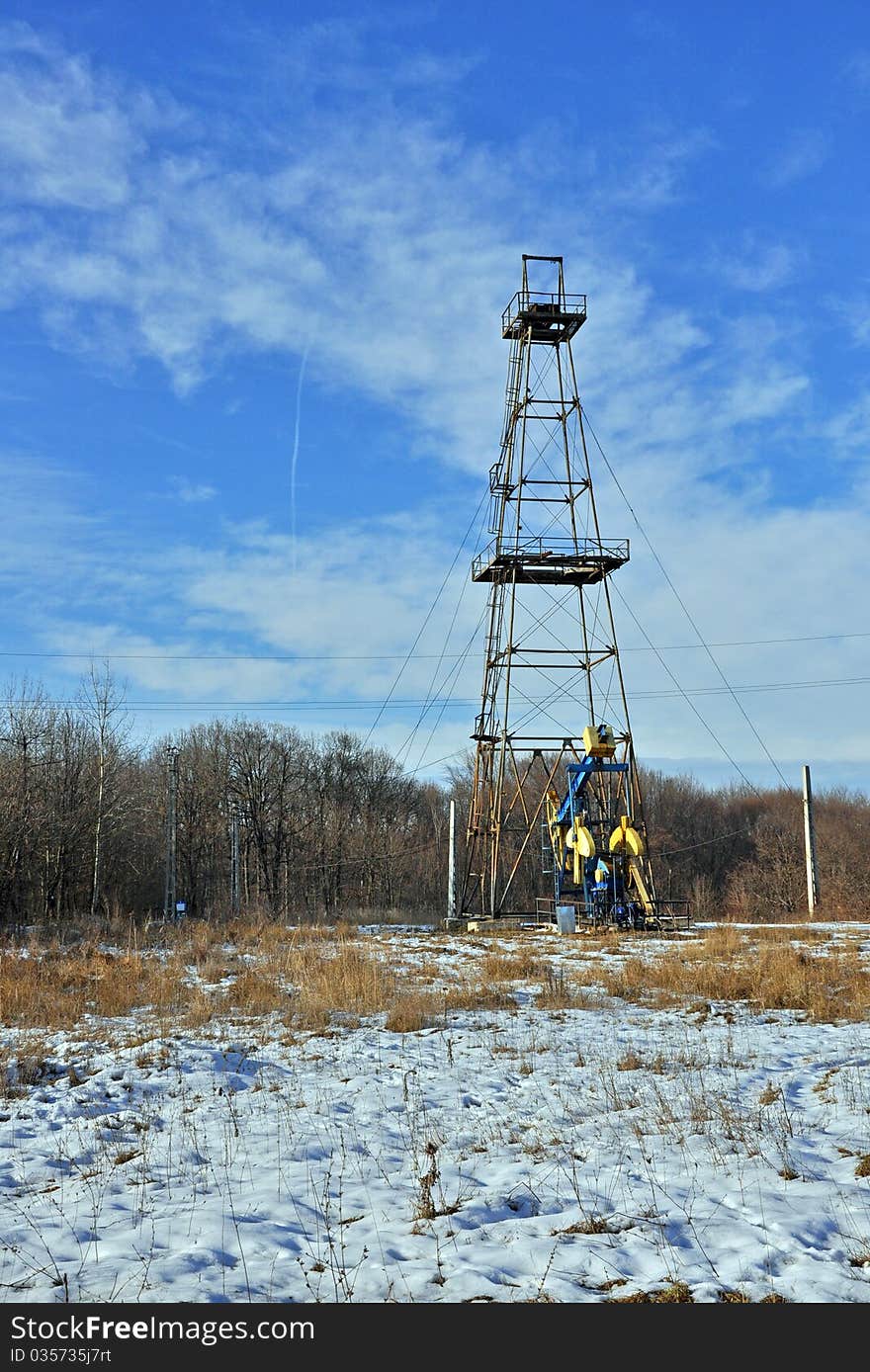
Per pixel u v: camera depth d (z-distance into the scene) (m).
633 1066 14.34
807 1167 9.34
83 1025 19.20
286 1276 7.45
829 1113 11.27
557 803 42.19
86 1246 8.21
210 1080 14.64
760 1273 7.16
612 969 25.23
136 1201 9.43
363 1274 7.41
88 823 54.84
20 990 22.14
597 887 38.34
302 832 73.06
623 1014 19.03
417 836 81.62
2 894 49.69
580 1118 11.70
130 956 28.86
